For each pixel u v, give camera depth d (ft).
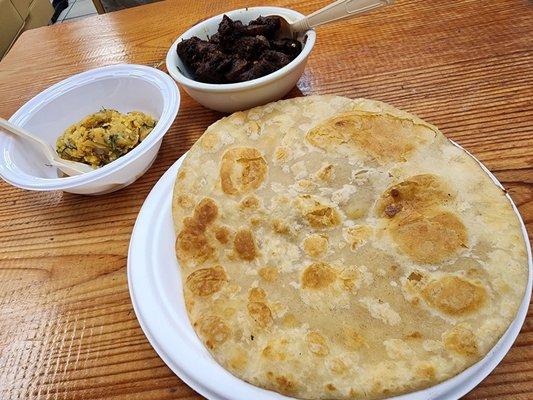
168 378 0.80
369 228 0.84
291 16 1.35
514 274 0.72
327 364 0.68
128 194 1.18
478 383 0.67
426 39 1.44
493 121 1.12
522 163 1.01
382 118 1.00
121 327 0.90
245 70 1.22
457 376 0.65
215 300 0.81
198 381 0.72
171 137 1.32
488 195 0.83
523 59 1.28
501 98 1.18
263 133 1.05
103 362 0.85
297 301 0.77
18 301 0.99
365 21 1.59
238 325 0.76
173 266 0.91
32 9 3.85
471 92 1.22
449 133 1.12
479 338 0.66
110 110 1.32
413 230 0.80
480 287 0.71
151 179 1.20
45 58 1.84
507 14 1.45
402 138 0.96
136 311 0.84
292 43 1.27
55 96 1.35
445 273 0.75
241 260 0.86
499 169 1.01
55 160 1.20
